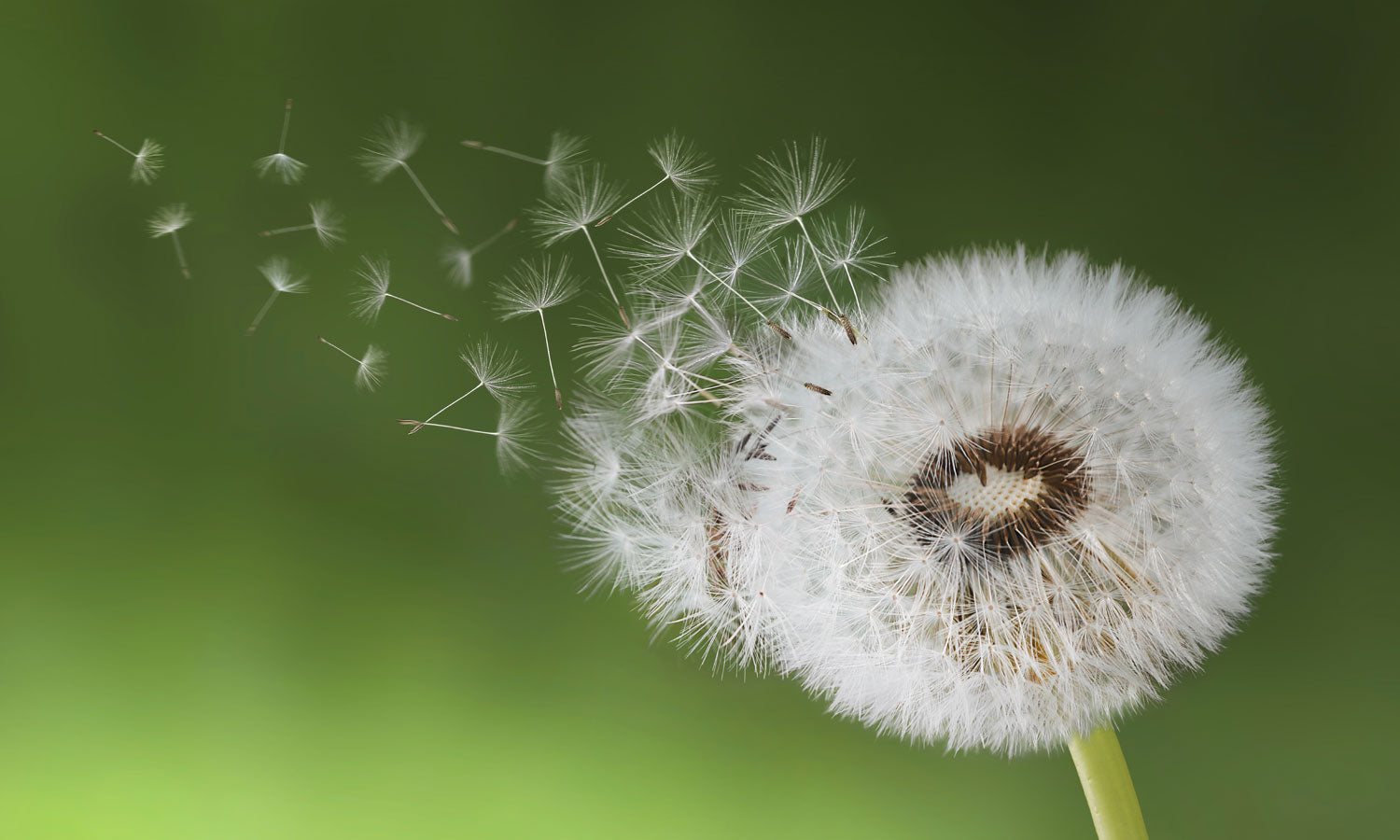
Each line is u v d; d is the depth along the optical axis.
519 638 0.41
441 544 0.42
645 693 0.40
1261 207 0.39
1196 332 0.32
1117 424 0.31
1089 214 0.40
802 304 0.32
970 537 0.31
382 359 0.41
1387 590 0.37
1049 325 0.31
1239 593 0.31
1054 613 0.30
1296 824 0.37
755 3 0.42
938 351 0.31
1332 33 0.39
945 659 0.31
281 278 0.42
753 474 0.32
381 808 0.41
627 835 0.39
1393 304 0.38
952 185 0.40
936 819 0.38
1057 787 0.38
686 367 0.32
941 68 0.41
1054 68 0.40
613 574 0.32
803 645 0.31
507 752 0.40
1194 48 0.40
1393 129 0.38
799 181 0.33
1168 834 0.38
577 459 0.32
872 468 0.31
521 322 0.41
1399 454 0.38
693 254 0.33
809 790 0.38
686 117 0.42
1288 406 0.38
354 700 0.42
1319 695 0.38
